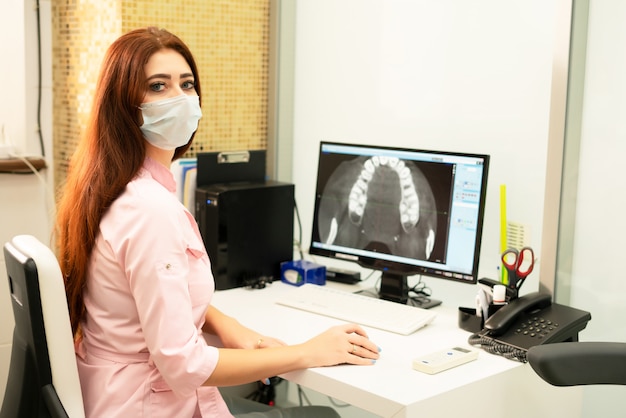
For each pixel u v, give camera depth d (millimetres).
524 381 1736
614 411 2104
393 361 1713
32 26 2631
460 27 2299
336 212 2322
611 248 2041
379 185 2227
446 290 2375
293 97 2838
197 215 2326
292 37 2805
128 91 1569
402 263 2180
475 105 2283
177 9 2535
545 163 2121
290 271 2348
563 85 2035
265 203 2342
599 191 2053
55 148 2736
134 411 1551
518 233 2195
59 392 1497
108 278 1533
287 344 1813
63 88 2678
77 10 2582
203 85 2648
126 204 1516
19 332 1551
